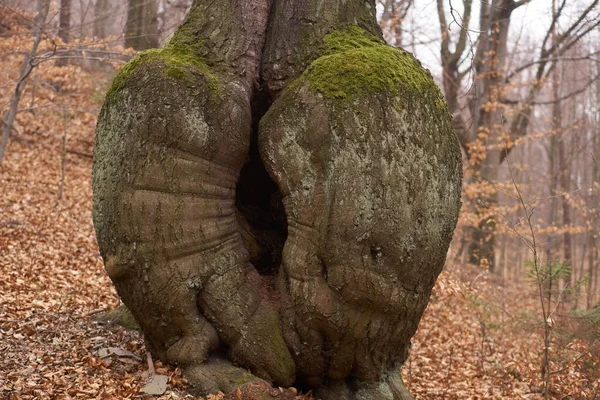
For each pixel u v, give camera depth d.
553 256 17.22
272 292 4.30
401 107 3.96
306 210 3.95
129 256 4.06
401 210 3.86
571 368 6.61
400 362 4.56
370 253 3.88
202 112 3.98
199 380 4.03
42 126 14.50
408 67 4.21
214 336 4.16
